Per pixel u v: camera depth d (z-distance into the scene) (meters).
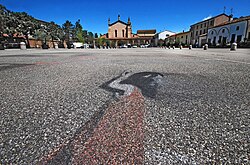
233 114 1.23
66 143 0.88
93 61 5.54
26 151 0.82
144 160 0.76
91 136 0.94
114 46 55.31
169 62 5.09
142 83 2.23
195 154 0.80
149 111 1.29
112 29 61.34
